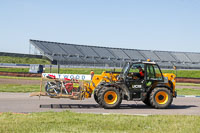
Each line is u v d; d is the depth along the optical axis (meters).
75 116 8.13
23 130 6.13
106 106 10.47
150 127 6.82
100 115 8.48
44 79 10.68
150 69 11.10
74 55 79.44
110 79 11.16
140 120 7.68
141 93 10.86
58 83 10.66
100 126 6.77
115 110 10.29
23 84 22.59
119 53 91.44
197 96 16.80
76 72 43.78
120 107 11.27
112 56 87.44
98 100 10.68
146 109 10.84
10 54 68.56
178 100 14.61
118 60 85.31
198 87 26.45
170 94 11.05
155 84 11.15
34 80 28.41
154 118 8.06
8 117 7.74
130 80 10.82
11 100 12.62
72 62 72.94
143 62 11.05
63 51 79.94
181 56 98.44
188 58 97.19
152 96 10.87
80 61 75.31
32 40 78.81
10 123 6.86
